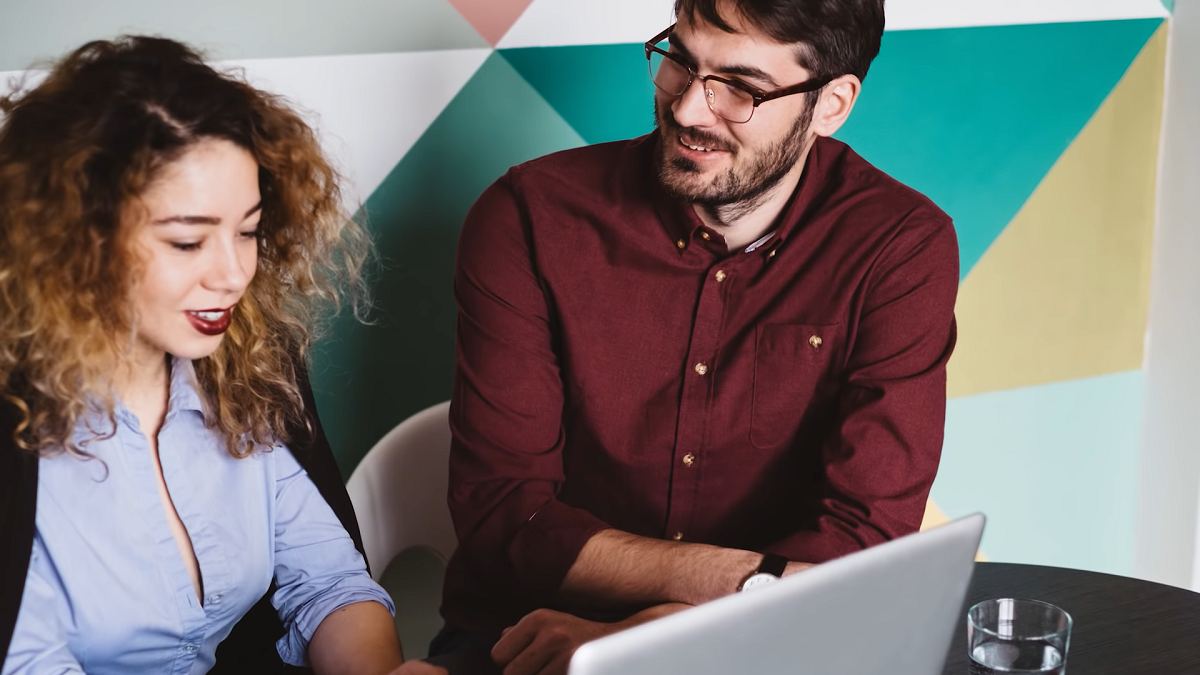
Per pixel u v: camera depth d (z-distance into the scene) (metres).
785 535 1.85
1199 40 2.79
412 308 2.28
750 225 1.74
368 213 2.19
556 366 1.78
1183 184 2.87
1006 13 2.64
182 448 1.40
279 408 1.50
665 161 1.67
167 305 1.25
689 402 1.78
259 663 1.56
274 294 1.47
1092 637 1.38
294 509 1.53
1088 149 2.82
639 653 0.85
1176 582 3.04
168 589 1.35
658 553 1.57
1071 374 2.95
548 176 1.78
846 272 1.75
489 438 1.72
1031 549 3.02
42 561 1.29
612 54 2.33
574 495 1.86
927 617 1.05
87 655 1.32
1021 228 2.79
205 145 1.23
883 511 1.67
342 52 2.11
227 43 2.03
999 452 2.92
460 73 2.21
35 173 1.21
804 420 1.80
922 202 1.78
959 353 2.81
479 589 1.79
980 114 2.67
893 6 2.52
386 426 2.31
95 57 1.27
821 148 1.83
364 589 1.51
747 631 0.91
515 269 1.75
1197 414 2.93
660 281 1.77
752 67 1.60
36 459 1.27
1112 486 3.07
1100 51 2.77
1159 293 2.96
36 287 1.22
